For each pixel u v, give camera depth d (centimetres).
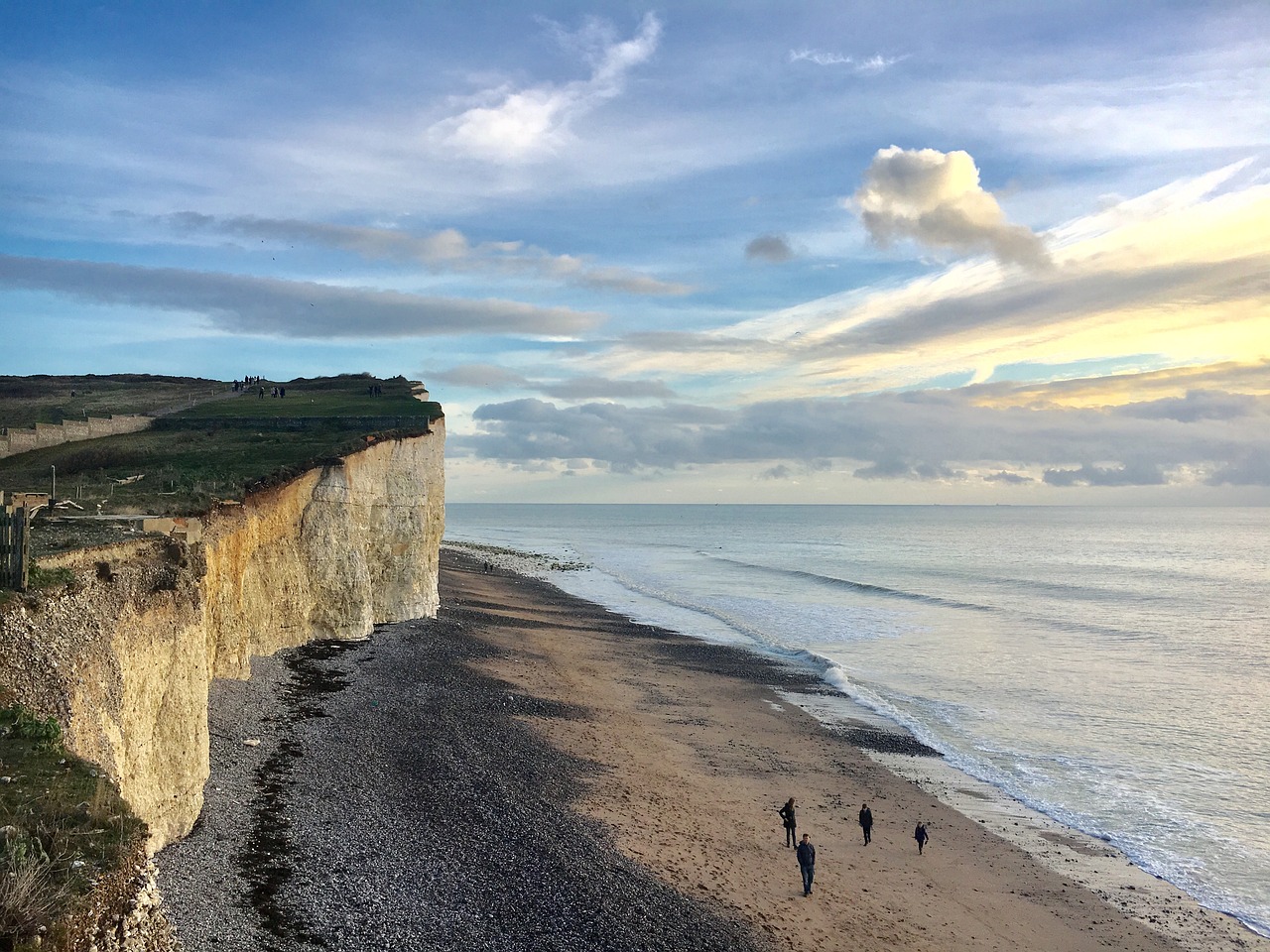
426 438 5566
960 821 2664
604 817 2447
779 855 2348
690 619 6650
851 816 2681
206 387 8456
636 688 4194
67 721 1361
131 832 1020
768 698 4116
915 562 11925
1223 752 3322
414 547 5325
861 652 5266
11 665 1357
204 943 1464
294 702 3155
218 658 3161
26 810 1005
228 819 2042
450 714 3275
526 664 4438
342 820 2139
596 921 1816
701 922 1892
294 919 1623
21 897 807
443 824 2214
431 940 1639
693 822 2511
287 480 4150
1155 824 2653
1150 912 2128
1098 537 18588
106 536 2238
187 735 2022
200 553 2542
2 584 1584
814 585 9019
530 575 9894
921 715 3834
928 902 2141
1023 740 3475
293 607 4066
